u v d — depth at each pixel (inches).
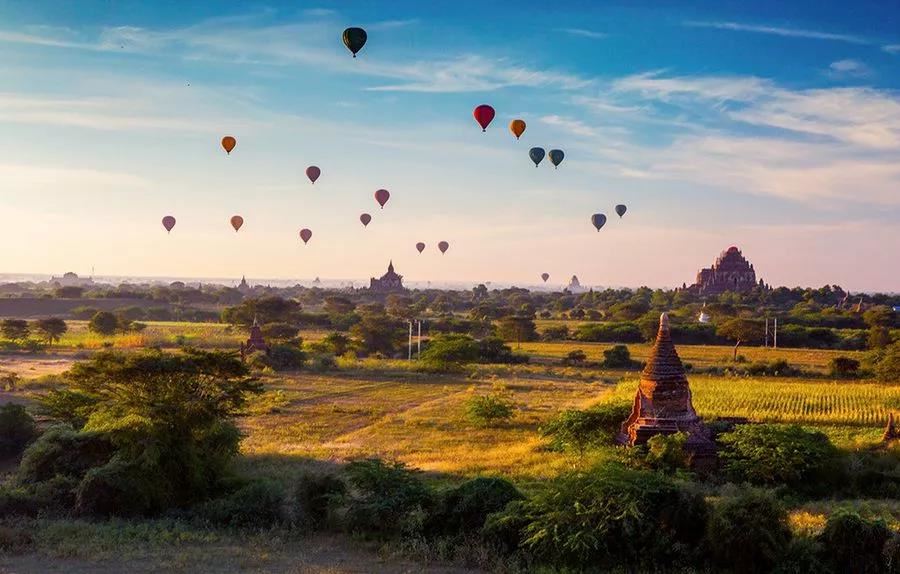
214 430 1096.8
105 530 852.6
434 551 806.5
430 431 1764.3
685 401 1400.1
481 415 1830.7
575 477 848.9
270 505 938.7
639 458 1301.7
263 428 1764.3
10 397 2047.2
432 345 3307.1
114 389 1098.7
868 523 757.9
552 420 1544.0
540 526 797.2
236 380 1143.6
